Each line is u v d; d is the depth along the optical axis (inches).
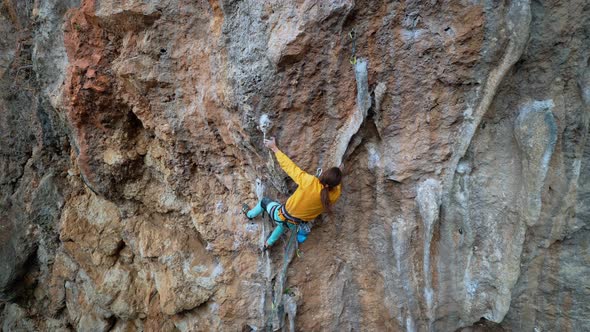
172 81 186.4
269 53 154.3
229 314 216.7
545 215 158.7
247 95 160.7
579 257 160.9
